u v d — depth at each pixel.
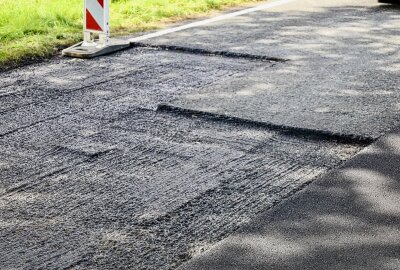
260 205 4.29
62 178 4.73
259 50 8.02
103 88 6.75
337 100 6.22
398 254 3.65
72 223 4.09
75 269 3.60
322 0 11.38
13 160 5.04
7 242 3.87
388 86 6.64
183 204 4.32
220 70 7.32
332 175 4.64
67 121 5.85
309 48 8.12
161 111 6.07
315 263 3.57
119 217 4.16
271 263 3.57
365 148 5.09
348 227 3.94
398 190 4.41
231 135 5.48
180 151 5.17
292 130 5.53
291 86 6.66
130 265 3.63
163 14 10.17
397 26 9.29
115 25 9.41
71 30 9.13
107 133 5.56
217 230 3.99
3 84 6.91
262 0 11.51
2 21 9.36
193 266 3.55
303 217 4.06
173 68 7.43
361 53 7.87
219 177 4.71
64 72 7.35
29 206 4.31
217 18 9.98
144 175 4.76
